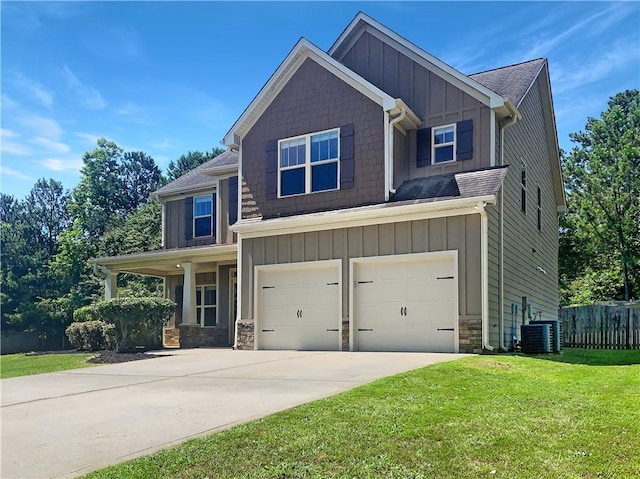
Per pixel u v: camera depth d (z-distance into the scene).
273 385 7.56
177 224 20.33
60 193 47.22
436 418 5.18
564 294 33.03
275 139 15.03
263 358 11.41
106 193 47.00
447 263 11.93
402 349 12.27
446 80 13.99
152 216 34.19
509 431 4.74
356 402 5.92
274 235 14.34
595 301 29.25
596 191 27.91
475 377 7.69
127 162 49.38
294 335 13.81
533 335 11.99
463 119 13.65
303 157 14.54
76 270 33.59
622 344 17.42
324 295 13.48
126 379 8.88
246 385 7.69
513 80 16.52
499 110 13.45
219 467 4.03
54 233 46.03
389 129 13.41
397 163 13.73
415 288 12.27
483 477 3.71
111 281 19.45
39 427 5.55
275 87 15.19
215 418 5.60
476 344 11.38
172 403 6.56
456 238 11.77
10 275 31.58
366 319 12.80
